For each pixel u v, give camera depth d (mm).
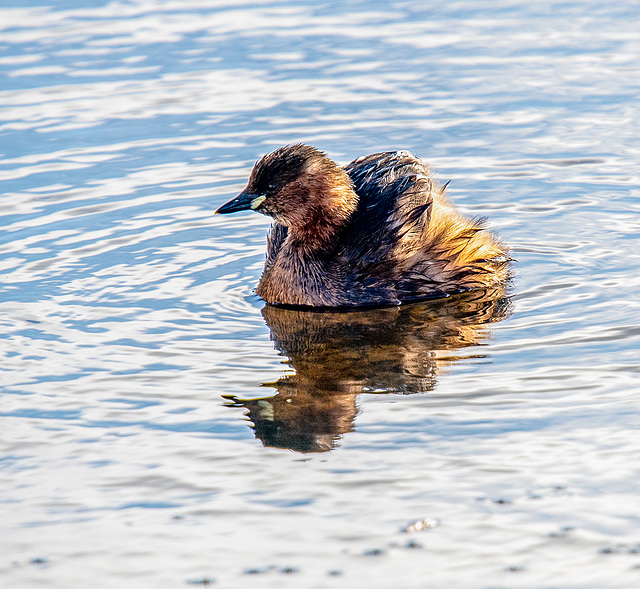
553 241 13586
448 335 10773
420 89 19297
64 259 13188
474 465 7770
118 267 12977
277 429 8508
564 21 22922
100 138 17531
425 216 12688
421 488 7488
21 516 7320
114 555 6836
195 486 7637
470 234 13039
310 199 12281
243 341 10703
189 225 14461
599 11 23484
